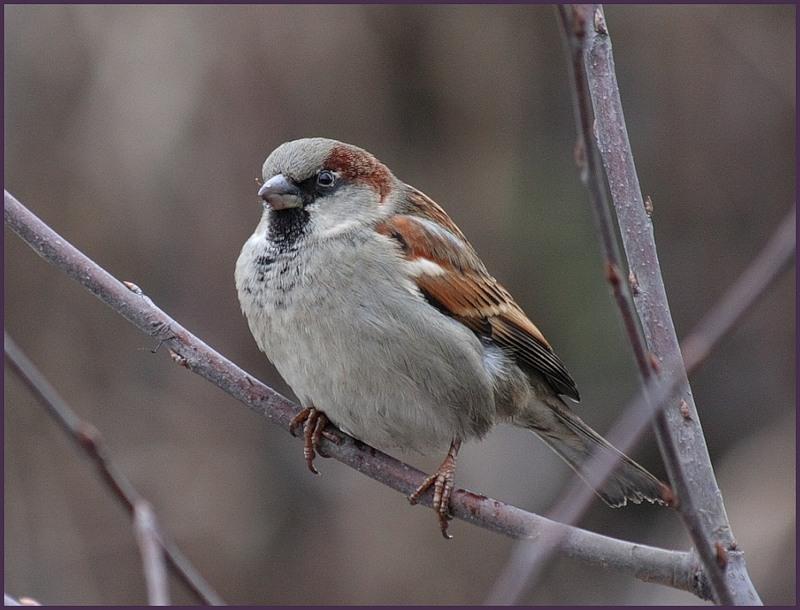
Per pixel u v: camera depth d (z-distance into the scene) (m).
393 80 12.26
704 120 12.68
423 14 12.35
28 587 11.48
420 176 12.30
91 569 11.62
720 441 12.22
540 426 7.71
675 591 10.65
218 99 11.52
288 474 12.15
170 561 4.85
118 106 11.43
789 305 12.26
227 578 11.63
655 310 5.55
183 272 11.75
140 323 6.27
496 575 11.58
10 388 11.89
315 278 6.70
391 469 6.52
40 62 11.55
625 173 5.74
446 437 6.95
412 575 11.68
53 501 11.75
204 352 6.41
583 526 11.84
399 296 6.75
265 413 6.62
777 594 10.27
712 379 12.40
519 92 12.59
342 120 11.97
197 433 12.12
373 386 6.71
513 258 12.31
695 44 12.69
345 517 11.97
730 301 4.08
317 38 11.86
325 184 6.90
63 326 12.10
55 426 11.92
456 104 12.41
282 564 11.80
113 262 11.61
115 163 11.47
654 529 11.80
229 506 11.91
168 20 11.50
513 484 11.65
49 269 12.13
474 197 12.38
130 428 12.01
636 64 12.80
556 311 12.17
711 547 4.12
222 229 11.64
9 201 6.20
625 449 3.98
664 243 12.62
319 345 6.68
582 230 12.31
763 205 12.53
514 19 12.66
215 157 11.54
